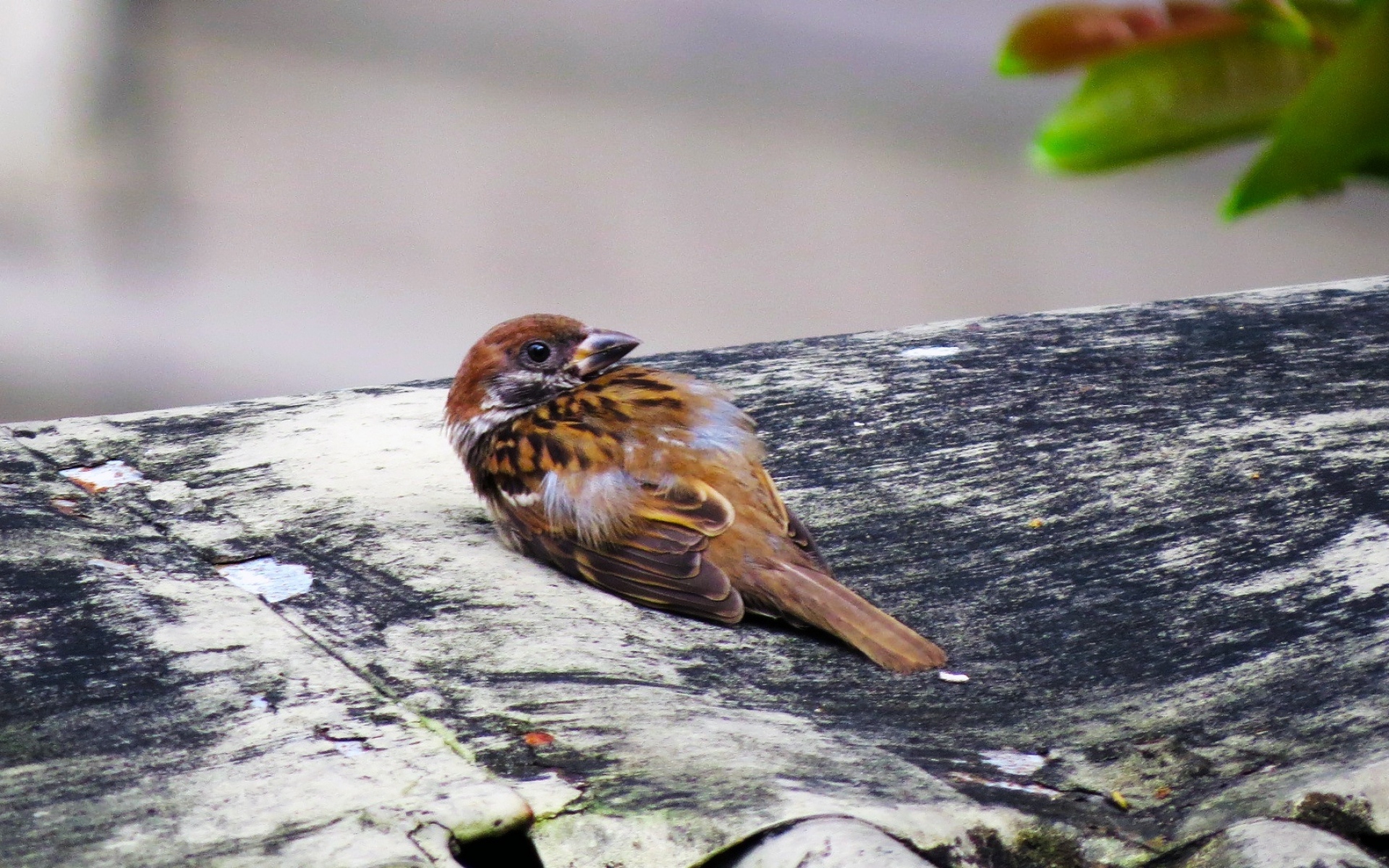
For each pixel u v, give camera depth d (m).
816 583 6.07
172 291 24.64
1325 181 1.45
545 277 25.86
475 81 29.03
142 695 4.77
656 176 26.92
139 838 3.87
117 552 6.16
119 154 26.91
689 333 24.44
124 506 6.84
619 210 26.98
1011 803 4.41
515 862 4.09
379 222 26.50
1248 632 5.80
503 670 5.18
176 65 28.19
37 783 4.17
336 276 25.48
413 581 6.09
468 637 5.49
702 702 5.11
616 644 5.68
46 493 6.89
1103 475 7.44
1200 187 26.69
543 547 6.55
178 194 26.81
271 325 23.72
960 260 26.20
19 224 25.52
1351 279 11.84
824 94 28.95
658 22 29.47
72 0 26.86
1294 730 4.94
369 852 3.79
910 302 25.19
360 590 5.93
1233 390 8.73
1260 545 6.61
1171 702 5.24
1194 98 1.53
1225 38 1.51
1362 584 6.19
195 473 7.36
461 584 6.10
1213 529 6.81
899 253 25.77
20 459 7.38
